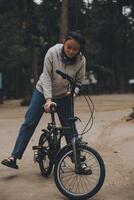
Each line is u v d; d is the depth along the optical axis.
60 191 6.93
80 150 6.92
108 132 13.83
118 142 11.93
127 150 10.72
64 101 8.04
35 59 35.38
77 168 6.90
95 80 63.09
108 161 9.52
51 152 7.84
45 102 8.00
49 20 38.38
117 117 18.58
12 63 38.00
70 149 7.00
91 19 44.84
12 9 36.06
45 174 8.18
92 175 7.02
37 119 8.07
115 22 47.00
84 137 12.99
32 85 34.66
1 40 33.91
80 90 7.83
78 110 23.80
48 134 7.85
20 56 36.84
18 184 7.77
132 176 8.24
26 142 8.11
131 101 33.38
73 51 7.54
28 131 8.09
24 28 35.16
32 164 9.23
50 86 7.71
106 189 7.41
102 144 11.73
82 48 7.57
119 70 62.19
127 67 64.81
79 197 6.84
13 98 54.16
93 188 6.80
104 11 45.34
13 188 7.55
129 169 8.77
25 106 32.81
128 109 23.33
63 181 7.01
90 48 48.16
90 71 61.81
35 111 8.02
